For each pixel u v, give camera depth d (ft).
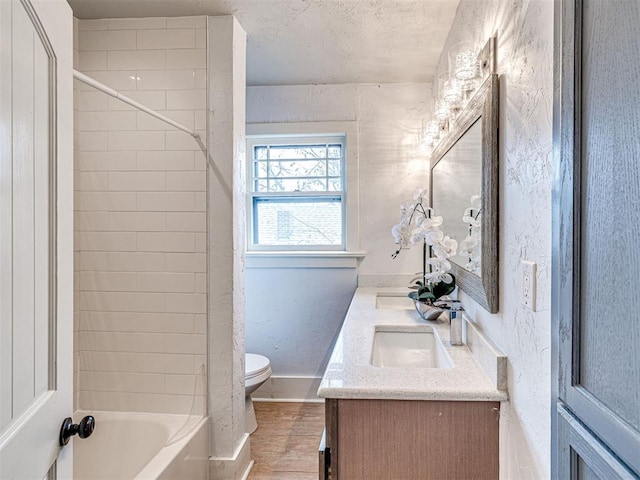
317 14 6.84
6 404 2.56
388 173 9.91
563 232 2.42
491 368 4.11
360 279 9.96
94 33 7.08
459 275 5.97
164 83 7.00
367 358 4.82
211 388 6.96
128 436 6.74
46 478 3.02
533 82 3.27
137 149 7.05
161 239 7.04
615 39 1.90
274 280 10.12
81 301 7.15
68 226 3.31
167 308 7.04
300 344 10.12
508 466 3.77
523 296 3.46
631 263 1.80
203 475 6.67
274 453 7.77
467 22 5.81
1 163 2.52
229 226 6.92
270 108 10.09
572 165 2.30
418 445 3.95
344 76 9.50
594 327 2.11
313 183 10.40
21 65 2.74
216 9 6.70
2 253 2.52
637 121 1.75
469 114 5.15
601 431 2.02
